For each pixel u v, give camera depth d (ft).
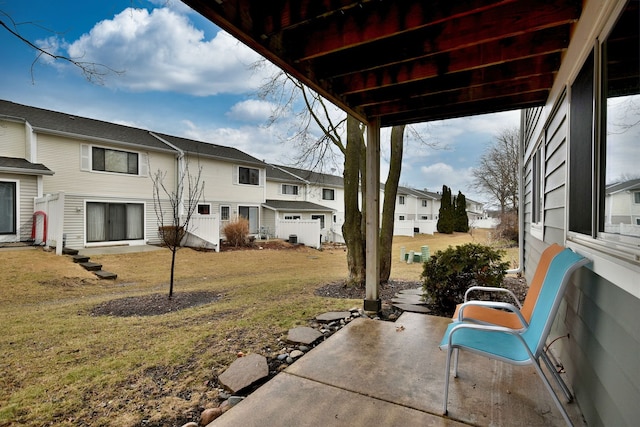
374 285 12.93
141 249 38.06
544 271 7.88
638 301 4.02
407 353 8.93
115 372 8.11
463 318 7.82
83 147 37.40
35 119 36.17
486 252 13.94
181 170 45.80
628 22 4.55
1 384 7.55
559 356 8.39
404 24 7.17
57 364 8.60
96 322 12.67
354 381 7.40
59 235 29.19
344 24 7.77
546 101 11.77
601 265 5.32
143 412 6.45
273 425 5.82
